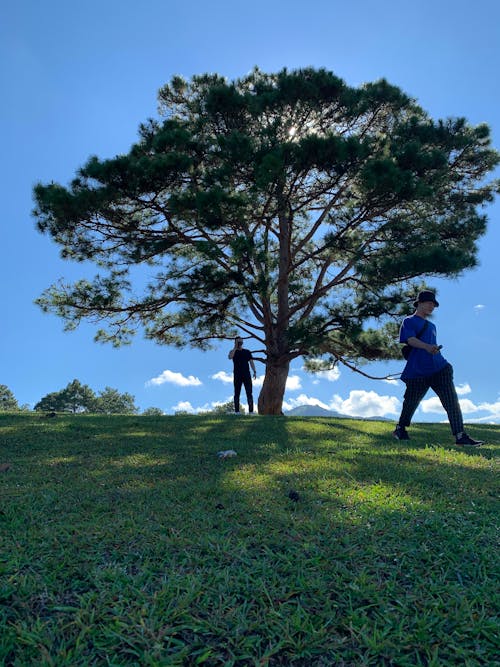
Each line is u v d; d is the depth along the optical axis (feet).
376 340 58.95
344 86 51.42
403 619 7.14
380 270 48.75
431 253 46.88
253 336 58.44
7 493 13.19
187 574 8.33
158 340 65.41
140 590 7.70
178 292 54.60
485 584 8.14
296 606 7.56
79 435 24.39
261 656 6.38
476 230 54.65
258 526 10.36
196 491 12.94
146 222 52.60
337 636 6.86
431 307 22.11
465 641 6.81
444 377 21.71
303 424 29.12
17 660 6.13
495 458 17.92
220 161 49.62
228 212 44.70
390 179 42.98
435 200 56.39
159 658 6.24
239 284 48.78
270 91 52.01
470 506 11.80
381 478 14.47
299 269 65.26
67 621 7.01
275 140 45.88
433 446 20.48
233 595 7.73
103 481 14.52
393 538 9.84
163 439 22.89
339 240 50.98
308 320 52.13
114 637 6.59
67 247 57.11
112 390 287.07
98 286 55.77
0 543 9.52
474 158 58.18
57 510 11.71
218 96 50.37
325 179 49.75
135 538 9.78
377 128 57.72
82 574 8.35
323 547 9.43
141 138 57.21
